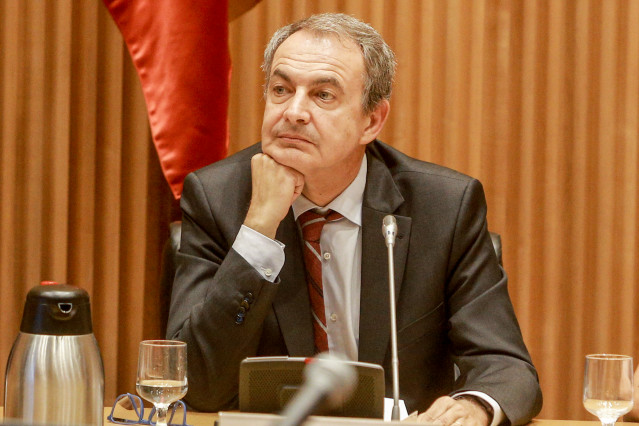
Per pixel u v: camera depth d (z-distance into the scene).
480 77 9.74
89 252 9.39
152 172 9.52
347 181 6.64
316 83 6.25
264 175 6.26
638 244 9.98
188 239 6.82
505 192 9.80
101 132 9.41
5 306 9.25
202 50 8.59
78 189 9.39
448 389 6.88
